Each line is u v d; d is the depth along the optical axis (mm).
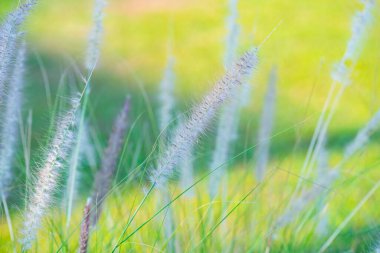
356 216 1132
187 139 847
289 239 1063
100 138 1157
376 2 1039
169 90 1140
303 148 1448
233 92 839
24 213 879
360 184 1212
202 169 1120
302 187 1109
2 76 893
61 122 852
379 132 1316
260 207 1104
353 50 1047
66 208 994
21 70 993
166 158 856
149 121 1563
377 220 1118
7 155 999
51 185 856
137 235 1033
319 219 1071
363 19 1039
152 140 1301
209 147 1111
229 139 1071
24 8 879
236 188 1096
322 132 1062
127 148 1162
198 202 1044
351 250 1029
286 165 1319
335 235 1035
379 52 1215
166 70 1146
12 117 998
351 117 1627
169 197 970
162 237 1008
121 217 1036
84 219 806
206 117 841
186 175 1030
